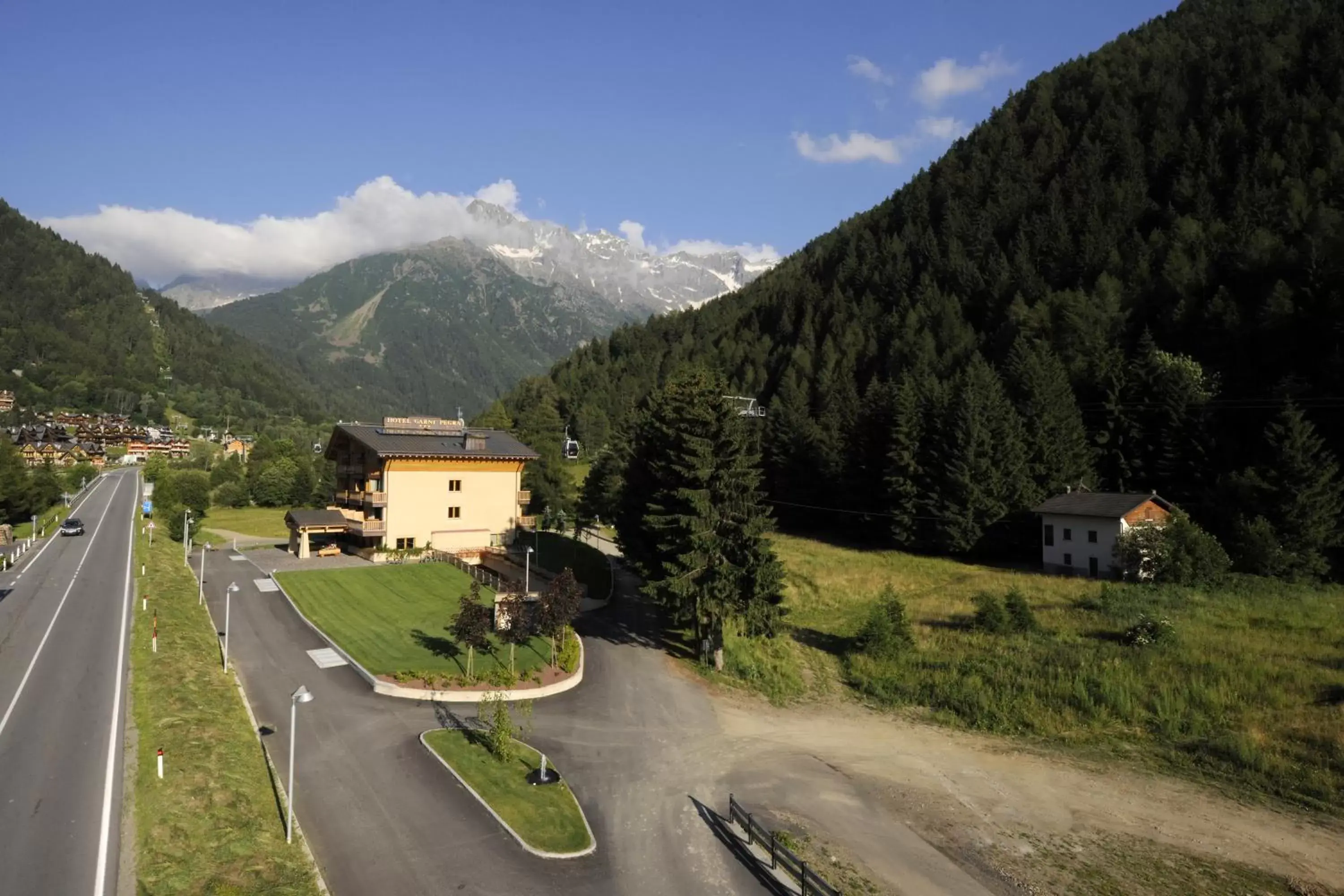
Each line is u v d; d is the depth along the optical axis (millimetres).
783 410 101062
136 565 63281
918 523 77750
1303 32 138125
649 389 166750
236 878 19188
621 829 24391
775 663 43656
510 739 29062
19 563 65000
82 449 192500
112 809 22312
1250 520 61062
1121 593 54000
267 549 73938
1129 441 76500
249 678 36594
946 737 33938
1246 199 99500
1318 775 28328
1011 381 87562
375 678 36406
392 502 68625
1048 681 38156
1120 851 24312
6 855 19656
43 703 30828
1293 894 22062
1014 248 131250
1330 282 71250
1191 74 148375
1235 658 39188
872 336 131250
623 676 41062
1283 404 66750
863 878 22234
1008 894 21734
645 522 44750
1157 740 32750
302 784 25656
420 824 23484
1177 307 85562
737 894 20844
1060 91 178500
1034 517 73000
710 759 30812
